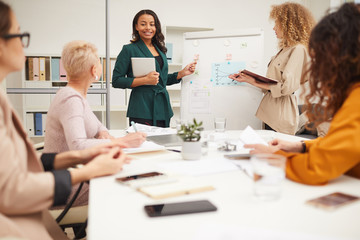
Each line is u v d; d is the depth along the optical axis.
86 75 1.58
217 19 5.43
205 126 3.18
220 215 0.70
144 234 0.61
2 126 0.74
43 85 3.99
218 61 3.15
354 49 0.88
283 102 2.71
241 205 0.76
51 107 1.47
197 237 0.58
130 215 0.70
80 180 0.91
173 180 0.95
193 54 3.20
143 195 0.83
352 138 0.84
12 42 0.86
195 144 1.23
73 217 1.35
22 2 3.40
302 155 0.94
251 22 5.52
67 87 1.49
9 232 0.72
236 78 2.87
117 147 1.11
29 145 0.86
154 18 2.77
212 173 1.04
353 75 0.92
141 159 1.26
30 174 0.78
